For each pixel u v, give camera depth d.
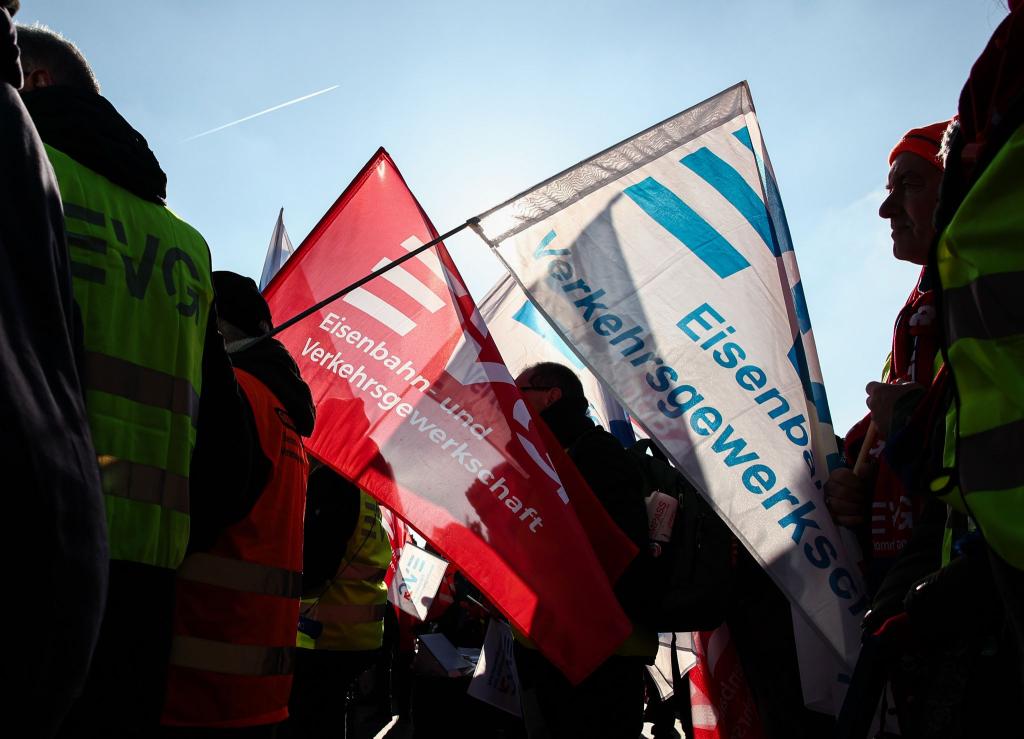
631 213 3.38
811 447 3.13
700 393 3.17
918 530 2.34
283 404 2.80
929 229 2.72
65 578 1.23
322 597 4.46
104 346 1.97
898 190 2.80
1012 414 1.43
